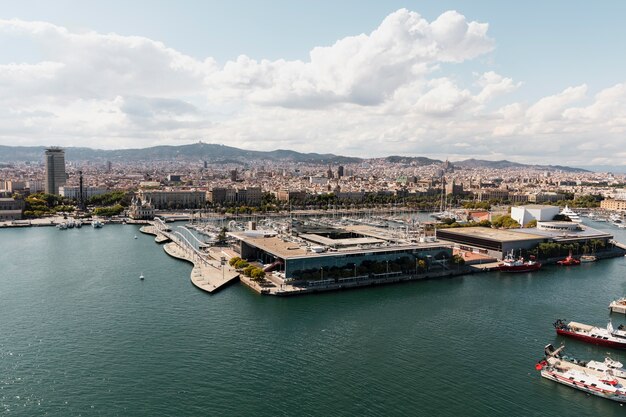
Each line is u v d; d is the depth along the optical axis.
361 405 180.75
